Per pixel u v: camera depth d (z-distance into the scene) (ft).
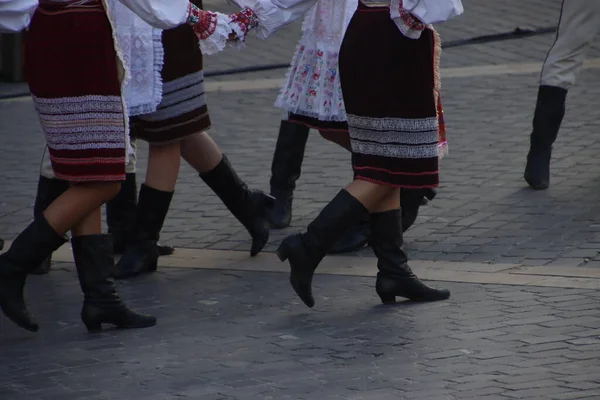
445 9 40.19
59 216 41.34
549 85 59.57
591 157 65.67
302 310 44.68
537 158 60.23
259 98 84.99
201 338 41.60
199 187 64.54
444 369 37.17
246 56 98.73
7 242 55.42
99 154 40.63
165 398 35.45
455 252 51.31
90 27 39.91
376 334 41.22
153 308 45.47
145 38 47.09
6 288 41.55
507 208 57.47
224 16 42.42
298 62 51.67
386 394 35.04
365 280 48.42
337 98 50.75
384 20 42.01
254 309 45.03
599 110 75.20
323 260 51.65
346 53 43.01
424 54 42.11
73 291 48.42
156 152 49.70
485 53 94.17
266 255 52.95
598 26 59.52
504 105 78.33
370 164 43.14
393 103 42.32
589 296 44.32
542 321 41.60
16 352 40.75
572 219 55.16
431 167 42.93
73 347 41.11
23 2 39.60
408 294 44.91
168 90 48.42
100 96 40.32
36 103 41.11
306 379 36.73
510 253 50.75
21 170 68.95
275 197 56.95
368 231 52.90
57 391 36.52
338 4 50.11
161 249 53.11
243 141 73.72
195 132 49.32
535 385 35.24
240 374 37.47
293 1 43.34
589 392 34.50
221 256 52.90
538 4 112.57
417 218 56.59
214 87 88.48
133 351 40.34
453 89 83.05
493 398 34.32
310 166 67.36
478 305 43.98
